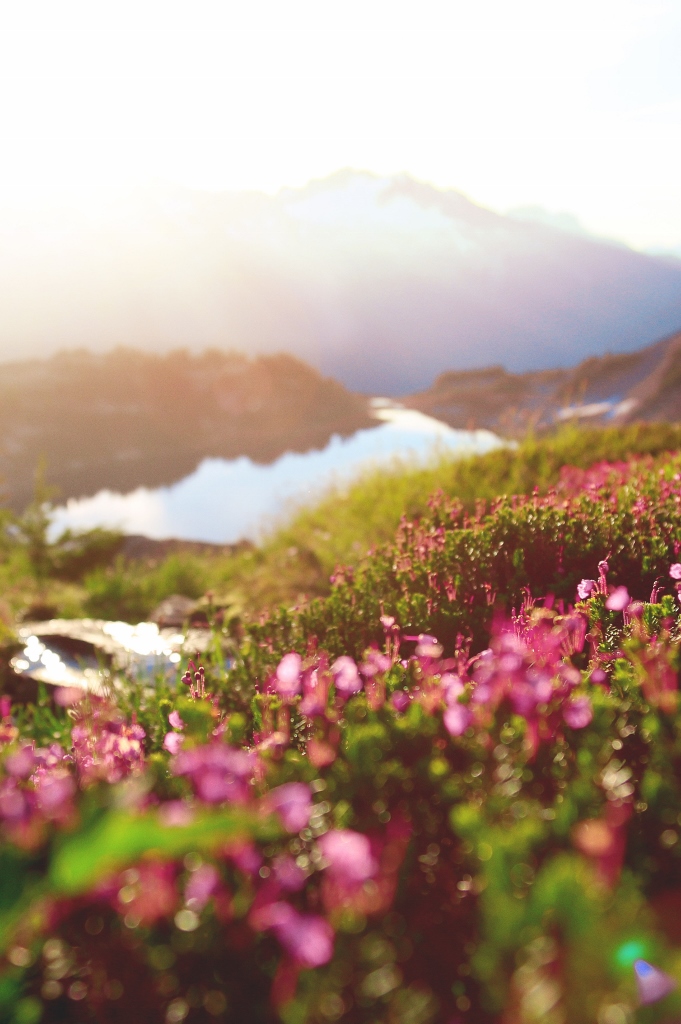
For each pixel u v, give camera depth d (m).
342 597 4.64
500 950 1.18
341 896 1.34
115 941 1.41
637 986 1.08
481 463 9.78
